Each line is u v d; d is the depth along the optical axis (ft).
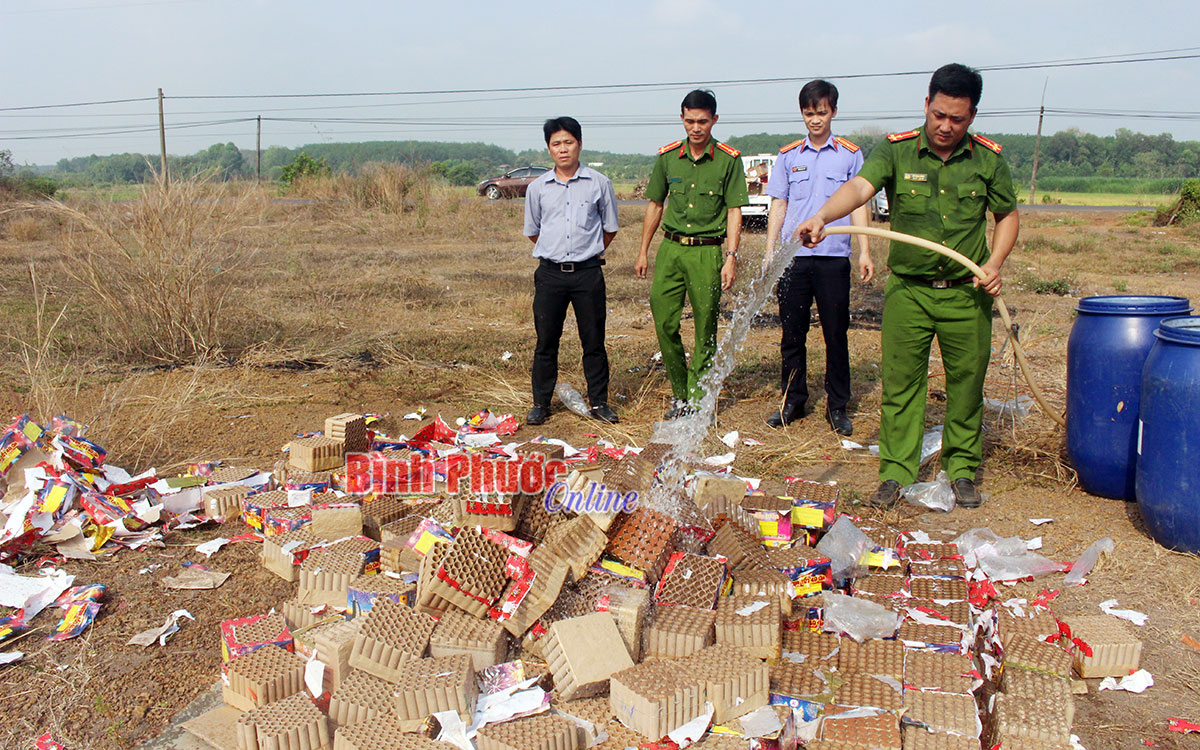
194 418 19.45
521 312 31.81
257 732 8.25
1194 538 12.62
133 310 24.52
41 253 45.55
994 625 10.52
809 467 16.92
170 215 24.54
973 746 8.23
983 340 14.35
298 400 20.94
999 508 14.79
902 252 14.23
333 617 10.67
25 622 10.82
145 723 9.00
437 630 9.37
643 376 23.24
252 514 13.67
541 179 18.74
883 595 11.15
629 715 8.46
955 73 12.99
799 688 9.06
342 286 36.78
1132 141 327.67
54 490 13.07
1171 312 14.17
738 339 15.11
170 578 12.04
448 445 16.11
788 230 18.42
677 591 10.16
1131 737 8.91
